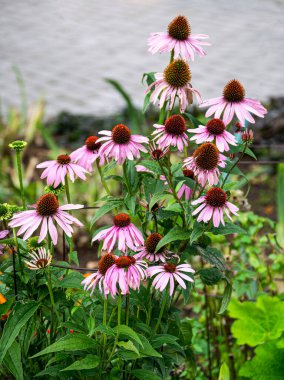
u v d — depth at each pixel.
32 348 0.97
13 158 2.20
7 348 0.86
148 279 0.95
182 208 0.93
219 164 0.92
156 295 1.00
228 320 1.37
